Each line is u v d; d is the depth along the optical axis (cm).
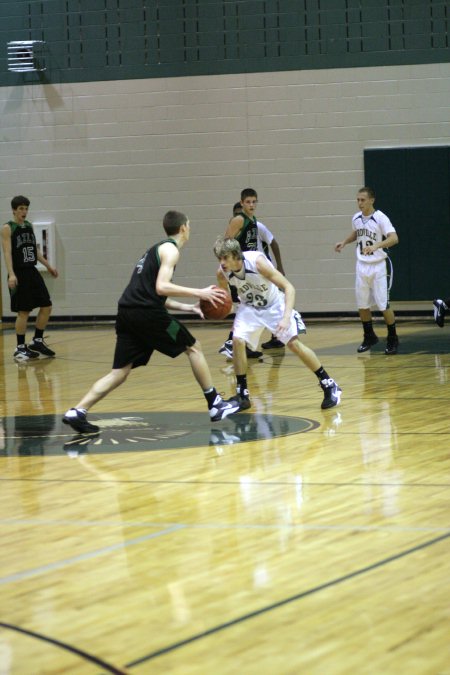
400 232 1917
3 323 2080
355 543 507
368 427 852
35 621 409
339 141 1927
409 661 356
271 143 1952
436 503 586
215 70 1962
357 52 1909
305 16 1923
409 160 1900
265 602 422
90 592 443
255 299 938
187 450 777
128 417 941
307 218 1948
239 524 553
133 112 2000
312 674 348
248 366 1308
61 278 2053
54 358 1485
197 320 2022
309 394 1051
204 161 1980
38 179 2045
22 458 766
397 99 1903
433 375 1163
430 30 1884
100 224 2028
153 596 435
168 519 570
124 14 1991
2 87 2047
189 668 356
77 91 2019
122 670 356
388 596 424
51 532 550
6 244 1466
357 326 1816
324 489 632
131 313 831
